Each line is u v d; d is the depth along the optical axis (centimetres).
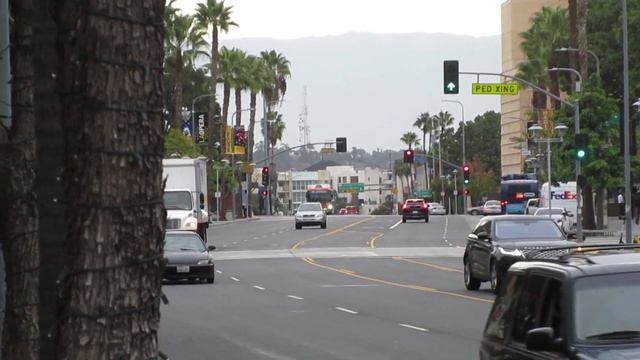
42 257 557
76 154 538
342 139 10931
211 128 10575
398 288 3266
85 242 535
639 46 7712
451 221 9875
